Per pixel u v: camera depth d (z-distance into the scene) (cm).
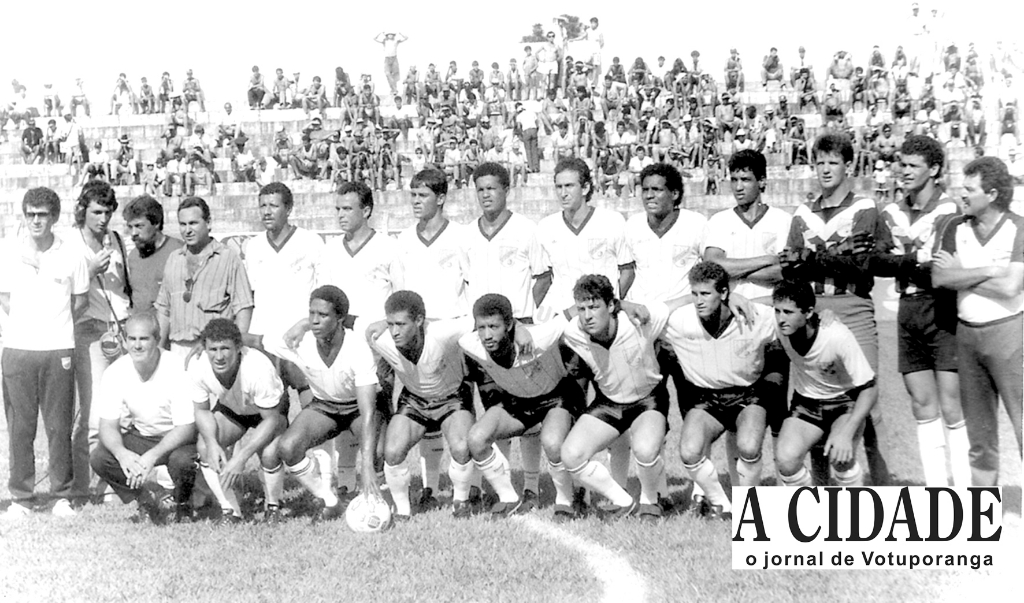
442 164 2952
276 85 3541
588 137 2912
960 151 2758
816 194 760
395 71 3422
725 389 720
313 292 726
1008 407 664
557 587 587
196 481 779
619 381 717
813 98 3141
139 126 3500
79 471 817
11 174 3281
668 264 784
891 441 940
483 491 812
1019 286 646
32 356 764
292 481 857
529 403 746
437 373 739
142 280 852
